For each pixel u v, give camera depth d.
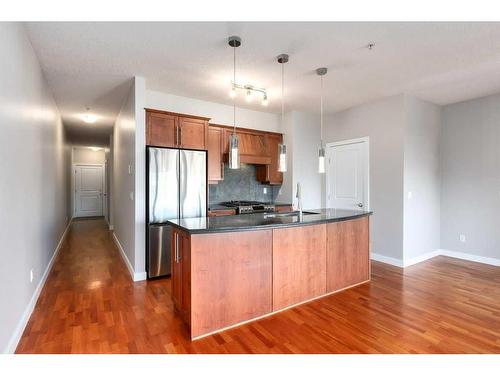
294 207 5.02
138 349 2.05
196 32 2.45
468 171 4.39
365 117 4.59
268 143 5.09
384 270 3.93
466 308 2.73
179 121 3.82
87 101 4.48
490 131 4.16
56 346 2.07
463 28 2.39
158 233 3.56
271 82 3.65
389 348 2.07
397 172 4.14
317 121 5.36
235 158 2.77
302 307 2.77
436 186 4.61
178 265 2.56
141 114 3.54
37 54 2.85
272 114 5.30
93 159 9.91
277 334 2.27
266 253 2.60
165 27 2.37
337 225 3.18
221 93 4.13
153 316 2.55
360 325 2.41
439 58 2.96
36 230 2.93
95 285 3.33
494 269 3.95
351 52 2.83
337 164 5.08
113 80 3.60
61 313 2.60
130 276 3.66
